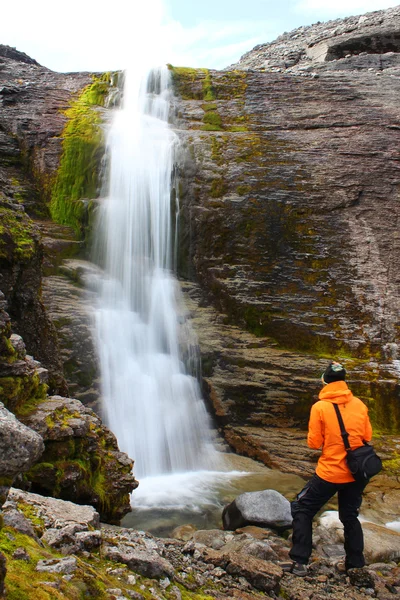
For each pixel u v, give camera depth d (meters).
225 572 3.95
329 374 4.56
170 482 7.96
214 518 6.49
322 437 4.46
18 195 11.91
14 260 6.56
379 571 4.92
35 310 7.09
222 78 15.08
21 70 16.81
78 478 4.68
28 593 2.27
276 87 14.80
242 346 10.44
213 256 11.35
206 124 13.63
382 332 10.32
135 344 9.89
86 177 12.07
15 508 3.37
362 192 11.70
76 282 10.33
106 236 11.10
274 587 3.91
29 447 2.10
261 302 10.80
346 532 4.56
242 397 9.92
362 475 4.28
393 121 13.20
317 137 12.86
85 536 3.21
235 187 11.73
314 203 11.55
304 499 4.53
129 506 5.28
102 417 8.59
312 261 11.07
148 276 11.18
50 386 7.00
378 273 10.85
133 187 11.56
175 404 9.47
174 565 3.76
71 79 16.02
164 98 14.63
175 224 11.79
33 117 13.36
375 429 9.44
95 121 13.08
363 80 15.32
